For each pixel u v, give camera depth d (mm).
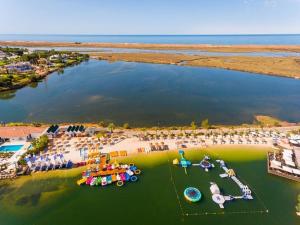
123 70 190375
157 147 71688
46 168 60906
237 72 183750
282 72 176750
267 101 119438
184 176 60000
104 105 113625
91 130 79562
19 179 57594
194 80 159375
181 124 92438
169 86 145375
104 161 64500
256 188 56281
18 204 50125
